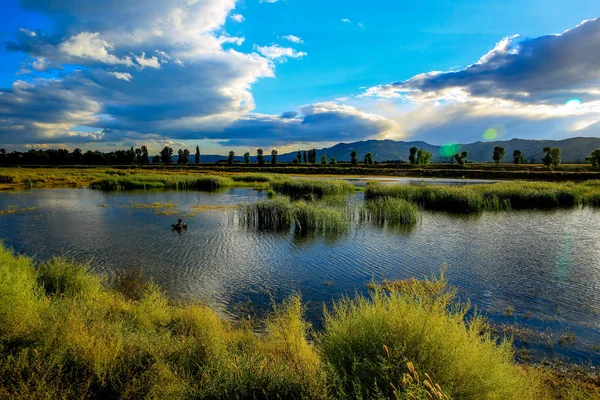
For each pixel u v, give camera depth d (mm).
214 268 12594
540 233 19188
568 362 6574
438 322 4129
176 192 41938
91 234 18016
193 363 4594
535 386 4512
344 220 20078
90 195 37062
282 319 6297
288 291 10500
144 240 16797
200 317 6977
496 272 12375
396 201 24906
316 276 11898
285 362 4539
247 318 8516
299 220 20016
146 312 7121
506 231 19703
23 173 59969
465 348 3863
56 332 4707
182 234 18297
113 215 24078
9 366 3811
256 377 3850
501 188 33188
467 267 12992
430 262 13625
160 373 3994
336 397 3541
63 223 21000
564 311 9070
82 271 9023
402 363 3660
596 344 7332
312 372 3836
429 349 3852
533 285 11008
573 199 31031
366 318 4473
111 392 3902
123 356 4461
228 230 19453
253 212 21297
